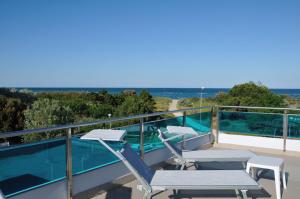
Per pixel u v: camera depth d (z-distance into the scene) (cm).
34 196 293
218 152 454
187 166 500
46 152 306
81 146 348
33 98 2448
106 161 383
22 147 284
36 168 297
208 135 677
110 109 2116
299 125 613
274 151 624
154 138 489
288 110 622
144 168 339
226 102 1526
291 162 539
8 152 272
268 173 459
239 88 1634
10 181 273
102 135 332
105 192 373
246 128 673
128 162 310
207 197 356
